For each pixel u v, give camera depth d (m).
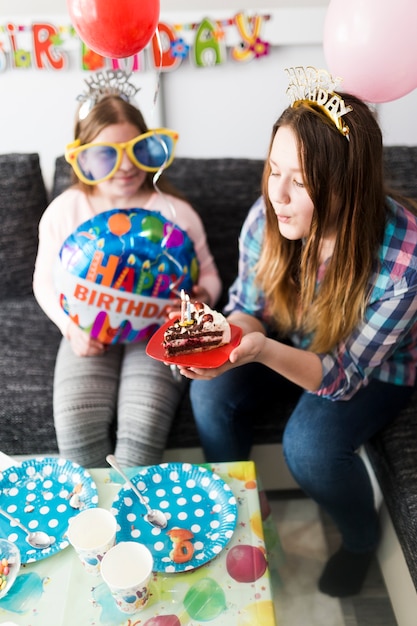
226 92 1.80
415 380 1.35
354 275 1.12
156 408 1.34
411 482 1.16
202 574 0.92
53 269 1.36
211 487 1.06
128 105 1.41
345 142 1.02
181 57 1.72
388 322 1.14
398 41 0.98
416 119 1.79
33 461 1.10
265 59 1.75
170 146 1.42
